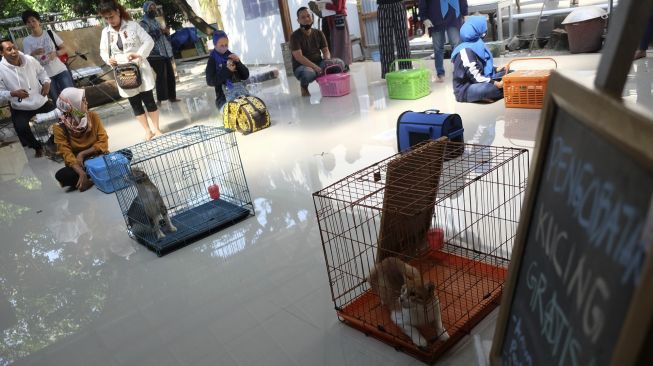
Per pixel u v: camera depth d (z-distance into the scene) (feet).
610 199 1.94
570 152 2.38
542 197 2.73
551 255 2.52
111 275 9.85
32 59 19.97
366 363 6.36
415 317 6.16
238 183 13.52
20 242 12.18
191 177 14.57
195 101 26.58
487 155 11.76
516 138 12.87
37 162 19.70
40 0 42.55
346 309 7.29
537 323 2.66
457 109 16.35
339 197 11.21
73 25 36.81
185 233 10.80
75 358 7.52
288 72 29.58
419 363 6.21
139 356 7.31
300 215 10.89
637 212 1.72
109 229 12.07
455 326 6.59
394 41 21.95
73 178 15.26
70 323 8.47
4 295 9.75
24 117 20.08
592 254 2.05
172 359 7.12
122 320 8.29
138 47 18.83
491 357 3.33
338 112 18.92
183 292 8.80
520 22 24.49
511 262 3.09
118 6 18.24
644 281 1.51
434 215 8.27
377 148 14.12
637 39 1.98
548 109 2.62
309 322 7.38
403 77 18.38
